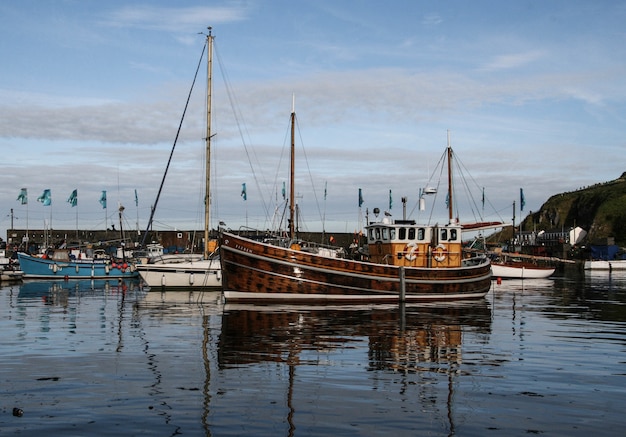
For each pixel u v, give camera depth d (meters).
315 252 42.62
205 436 11.22
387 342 21.75
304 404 13.34
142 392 14.24
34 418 12.22
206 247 51.72
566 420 12.39
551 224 191.88
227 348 20.25
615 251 124.06
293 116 44.38
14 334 23.66
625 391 14.72
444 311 33.22
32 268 65.94
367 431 11.62
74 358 18.41
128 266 68.81
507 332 24.59
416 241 41.50
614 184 193.75
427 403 13.55
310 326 26.17
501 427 11.93
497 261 80.88
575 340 22.52
